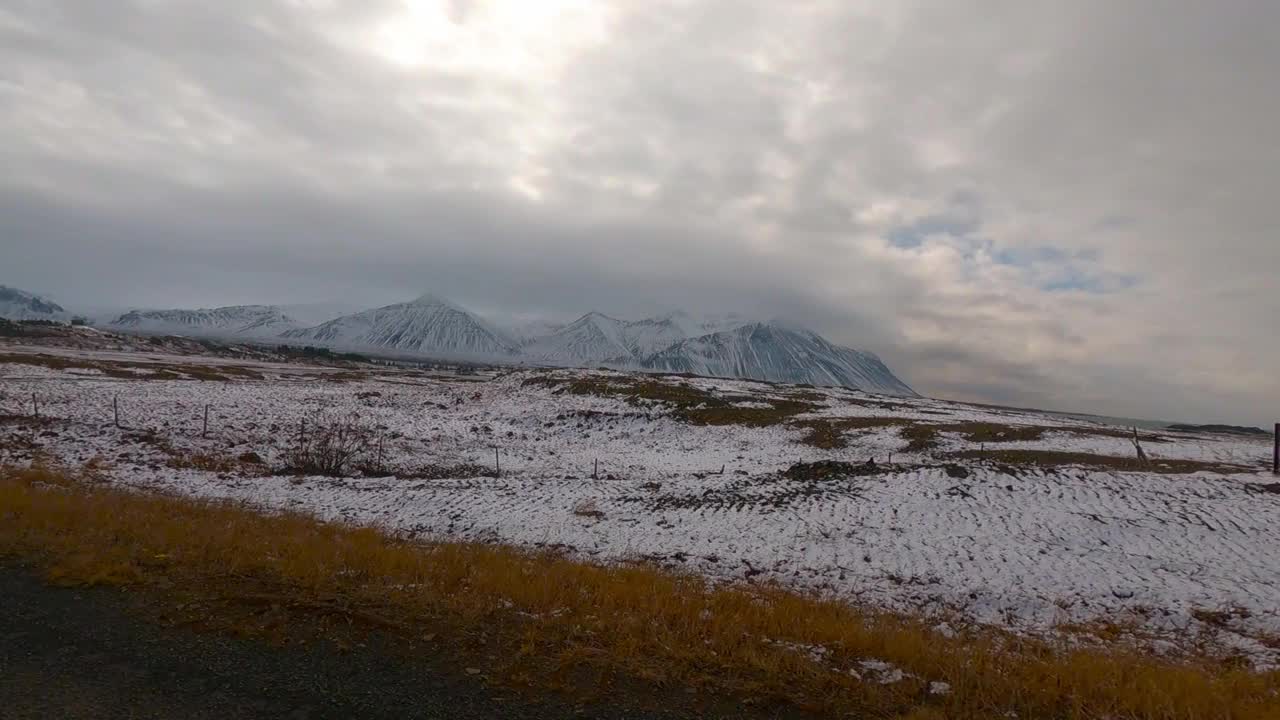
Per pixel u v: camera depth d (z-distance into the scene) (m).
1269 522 17.47
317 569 8.55
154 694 5.02
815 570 14.78
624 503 20.94
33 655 5.55
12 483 14.21
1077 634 11.03
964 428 42.22
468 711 5.11
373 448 31.08
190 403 38.62
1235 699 6.85
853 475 23.22
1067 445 37.00
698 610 8.45
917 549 16.20
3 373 47.84
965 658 7.48
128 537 9.62
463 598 7.93
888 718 5.64
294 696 5.14
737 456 37.06
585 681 5.86
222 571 8.24
